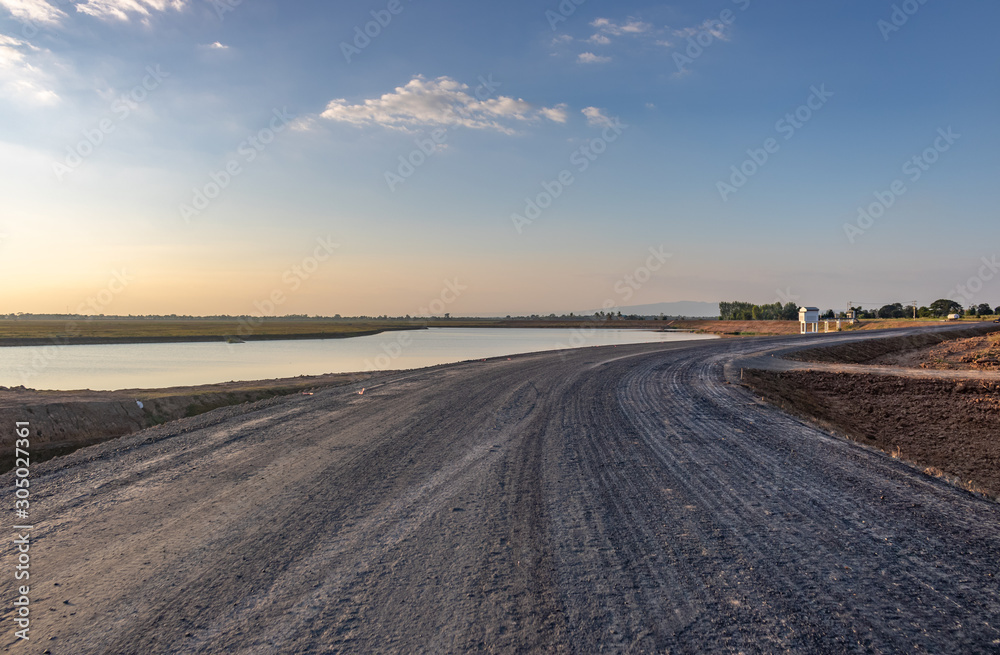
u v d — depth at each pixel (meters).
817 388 17.52
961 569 3.72
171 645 3.01
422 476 6.45
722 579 3.67
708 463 6.78
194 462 7.27
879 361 28.52
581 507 5.25
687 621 3.15
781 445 7.72
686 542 4.33
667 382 15.41
